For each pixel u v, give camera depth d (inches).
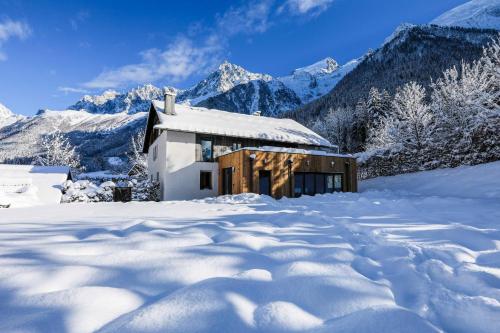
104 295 68.5
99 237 134.7
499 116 612.4
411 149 818.8
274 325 60.2
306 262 95.3
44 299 65.5
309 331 59.0
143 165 1083.3
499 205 300.8
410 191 596.4
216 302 65.2
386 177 834.2
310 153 601.6
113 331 54.4
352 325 59.9
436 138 762.8
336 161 636.7
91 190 575.2
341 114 1903.3
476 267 100.7
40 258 95.3
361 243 141.6
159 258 97.3
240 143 705.0
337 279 83.2
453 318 69.7
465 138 676.1
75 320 57.5
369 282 84.8
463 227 158.2
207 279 77.4
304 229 170.2
